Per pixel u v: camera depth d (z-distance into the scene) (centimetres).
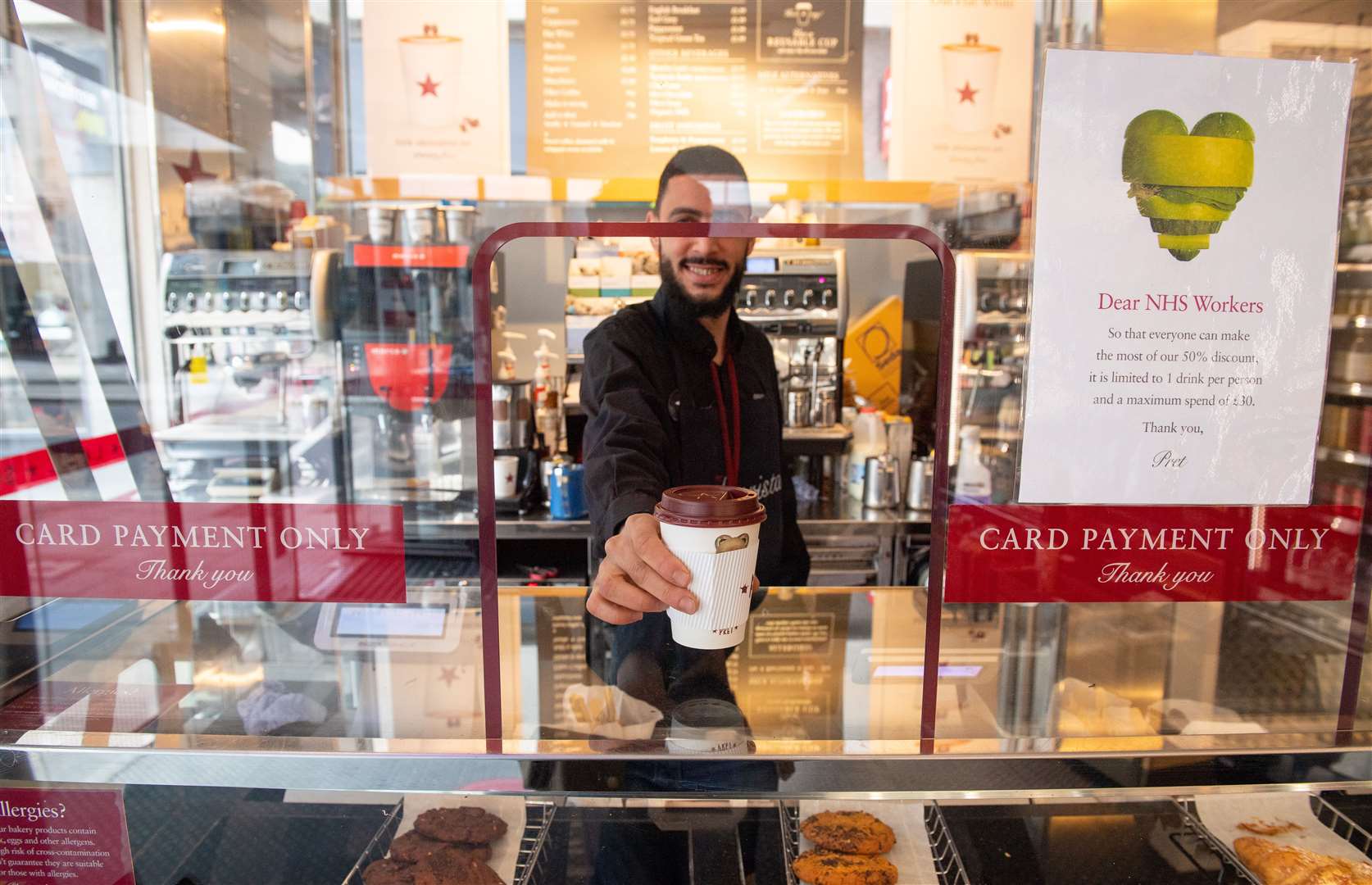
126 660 98
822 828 92
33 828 91
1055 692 97
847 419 309
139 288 99
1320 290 92
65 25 94
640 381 156
